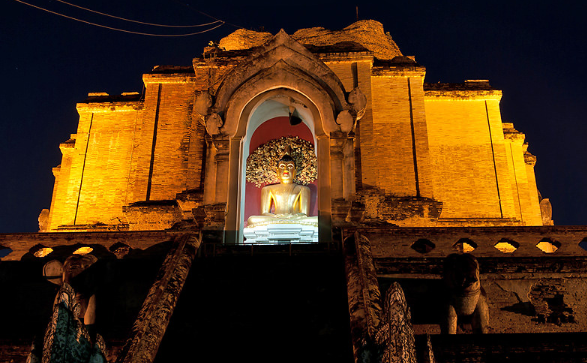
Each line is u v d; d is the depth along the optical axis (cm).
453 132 2858
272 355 1228
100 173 2889
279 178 2481
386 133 2662
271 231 2370
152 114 2850
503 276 1515
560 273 1515
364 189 2406
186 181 2620
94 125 2980
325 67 1953
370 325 1125
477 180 2777
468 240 1593
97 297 1448
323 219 1831
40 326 1516
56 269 1450
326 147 1912
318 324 1318
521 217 3009
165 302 1286
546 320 1480
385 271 1526
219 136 1916
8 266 1577
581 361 1112
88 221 2809
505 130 3169
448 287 1320
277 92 1967
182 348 1262
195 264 1535
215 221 1816
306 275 1490
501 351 1123
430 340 1034
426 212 2509
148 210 2605
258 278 1480
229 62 2686
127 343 1122
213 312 1369
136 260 1566
